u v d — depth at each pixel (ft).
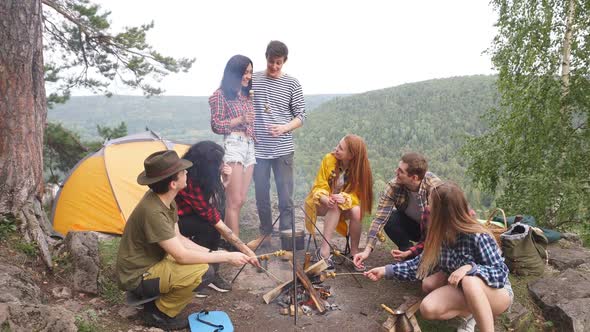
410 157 11.46
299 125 14.52
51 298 10.41
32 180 13.28
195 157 10.52
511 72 27.89
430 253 9.38
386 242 15.76
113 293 10.85
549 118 25.57
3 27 12.70
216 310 10.50
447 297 8.98
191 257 8.85
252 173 13.66
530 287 11.91
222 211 11.44
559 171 25.72
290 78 14.47
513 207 26.07
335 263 13.53
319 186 13.14
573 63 26.09
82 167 18.10
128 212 17.34
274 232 15.12
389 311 9.68
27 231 12.10
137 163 18.51
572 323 10.29
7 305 8.01
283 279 12.10
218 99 12.84
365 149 12.75
